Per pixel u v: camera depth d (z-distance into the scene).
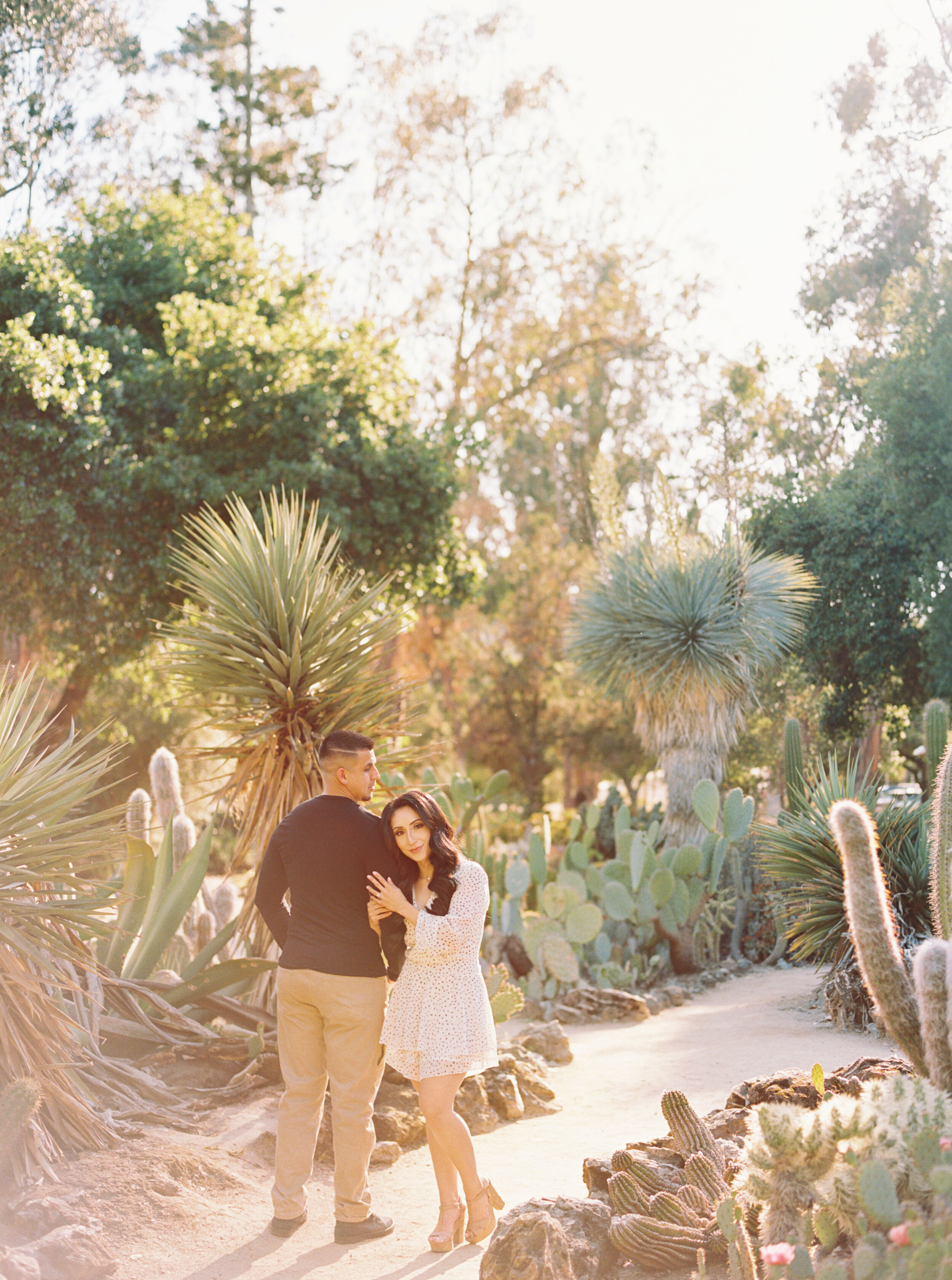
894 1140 2.86
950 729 8.93
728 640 12.38
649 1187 3.58
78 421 15.68
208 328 16.69
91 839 4.30
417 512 17.73
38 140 19.41
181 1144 4.40
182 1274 3.51
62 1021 4.32
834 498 20.25
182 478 15.94
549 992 9.67
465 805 12.05
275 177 27.08
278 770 5.98
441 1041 3.77
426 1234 3.93
